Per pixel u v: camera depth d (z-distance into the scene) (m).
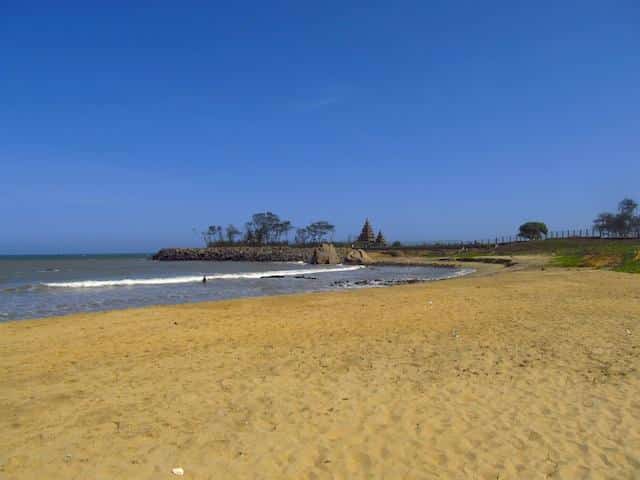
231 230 129.25
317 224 135.00
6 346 10.03
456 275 43.06
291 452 4.70
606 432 5.05
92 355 9.11
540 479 4.15
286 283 35.12
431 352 8.84
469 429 5.19
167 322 13.05
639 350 8.51
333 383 6.94
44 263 85.81
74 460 4.53
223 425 5.39
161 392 6.62
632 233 96.50
